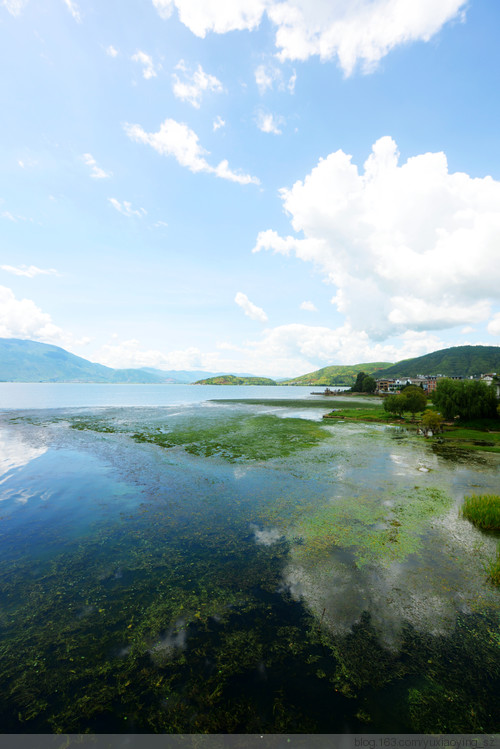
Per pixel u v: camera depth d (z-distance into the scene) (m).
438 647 7.21
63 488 18.64
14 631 7.97
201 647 7.33
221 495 17.27
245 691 6.23
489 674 6.54
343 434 36.66
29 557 11.49
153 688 6.33
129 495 17.45
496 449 28.52
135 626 8.06
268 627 7.90
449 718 5.69
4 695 6.25
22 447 29.86
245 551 11.63
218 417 54.41
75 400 104.06
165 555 11.49
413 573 10.10
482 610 8.42
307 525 13.62
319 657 6.98
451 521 13.90
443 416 46.41
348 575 10.05
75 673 6.71
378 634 7.59
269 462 23.98
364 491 17.67
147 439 33.50
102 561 11.18
